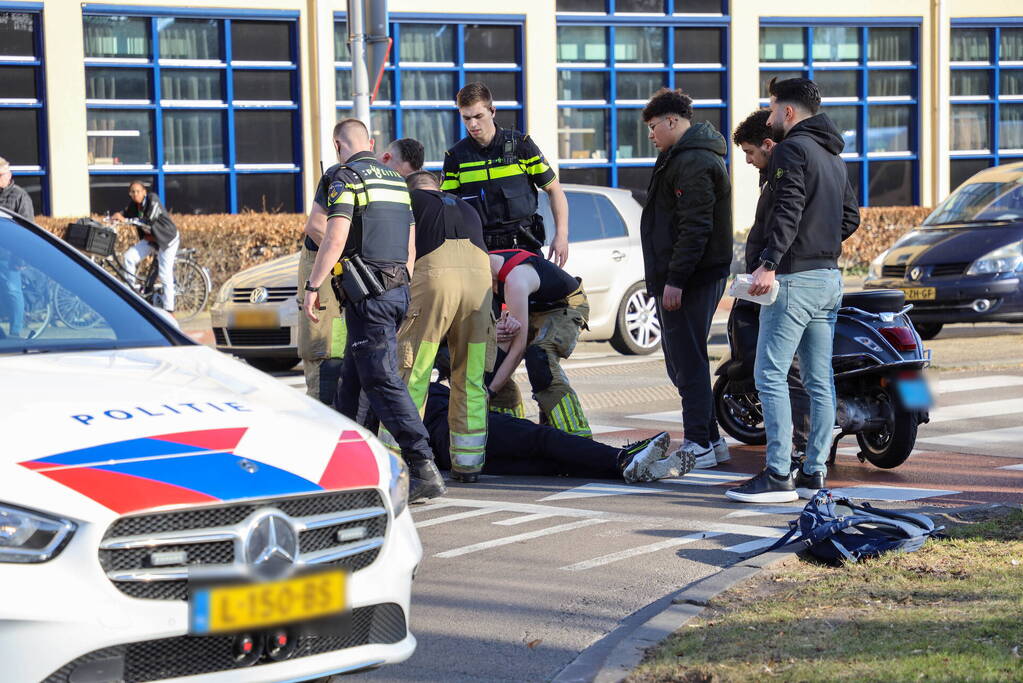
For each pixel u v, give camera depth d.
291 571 4.60
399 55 27.78
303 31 26.97
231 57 26.70
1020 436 11.73
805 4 30.78
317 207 9.67
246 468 4.66
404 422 9.01
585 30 29.23
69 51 25.33
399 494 5.09
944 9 31.94
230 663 4.56
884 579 6.80
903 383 9.89
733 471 10.39
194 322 22.11
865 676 5.21
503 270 10.26
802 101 8.75
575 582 7.20
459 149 11.16
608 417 13.12
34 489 4.32
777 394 8.95
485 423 9.95
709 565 7.49
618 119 29.67
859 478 9.95
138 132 26.27
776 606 6.41
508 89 28.64
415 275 9.39
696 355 10.30
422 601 6.89
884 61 31.94
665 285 10.13
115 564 4.33
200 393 5.21
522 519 8.74
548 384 10.48
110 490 4.38
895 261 18.95
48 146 25.31
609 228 18.19
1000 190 19.69
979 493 9.30
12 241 6.35
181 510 4.43
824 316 8.95
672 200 10.06
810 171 8.61
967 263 18.25
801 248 8.72
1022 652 5.42
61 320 6.06
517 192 11.02
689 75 30.11
